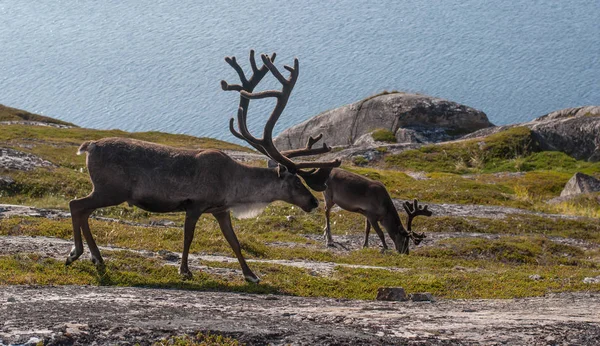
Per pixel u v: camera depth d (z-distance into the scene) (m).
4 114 49.34
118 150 12.83
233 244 13.88
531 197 33.41
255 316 10.45
